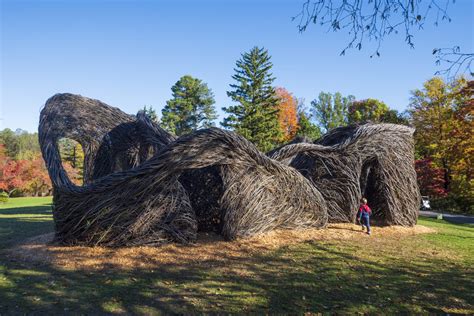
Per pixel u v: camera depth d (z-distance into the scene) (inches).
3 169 1497.3
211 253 353.4
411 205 553.9
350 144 536.1
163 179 381.1
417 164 1348.4
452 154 1078.4
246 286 252.5
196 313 202.8
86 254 339.9
